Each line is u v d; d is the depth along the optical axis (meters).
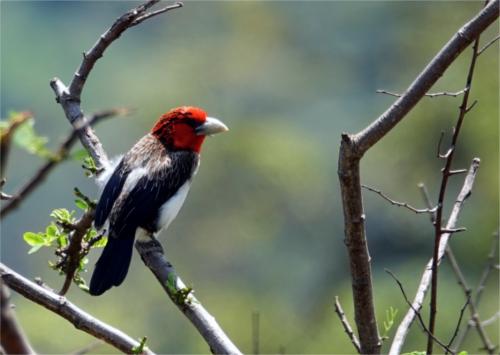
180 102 32.06
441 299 18.59
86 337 19.08
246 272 25.39
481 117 21.61
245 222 26.16
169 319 22.84
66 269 5.64
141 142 7.82
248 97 32.34
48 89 34.62
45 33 35.50
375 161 22.19
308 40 32.66
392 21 29.94
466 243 19.95
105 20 36.25
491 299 18.62
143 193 7.28
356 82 31.03
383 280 20.86
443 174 5.02
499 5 5.02
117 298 23.05
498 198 20.83
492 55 22.09
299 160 27.11
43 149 3.38
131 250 7.01
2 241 24.91
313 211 26.11
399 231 21.69
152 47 34.50
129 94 33.34
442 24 29.11
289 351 20.83
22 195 3.15
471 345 15.95
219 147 26.84
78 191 5.62
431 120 21.91
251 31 33.59
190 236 26.19
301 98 31.73
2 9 35.41
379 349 5.18
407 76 29.69
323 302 23.78
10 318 3.05
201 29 34.19
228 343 5.45
